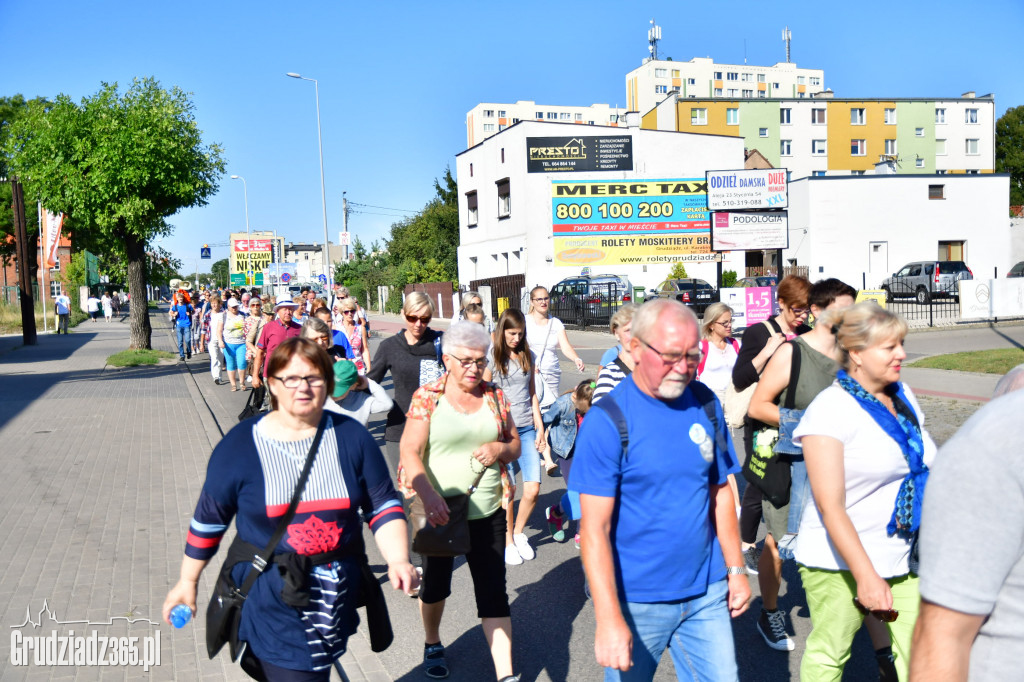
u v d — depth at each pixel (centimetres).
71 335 3247
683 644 281
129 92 2025
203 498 278
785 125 6162
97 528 634
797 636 443
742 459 851
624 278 2967
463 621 479
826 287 448
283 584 269
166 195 2016
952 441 158
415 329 541
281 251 11144
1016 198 6981
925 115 6394
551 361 728
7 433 1048
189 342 2136
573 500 455
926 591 156
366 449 289
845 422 288
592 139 3738
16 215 2633
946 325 2303
